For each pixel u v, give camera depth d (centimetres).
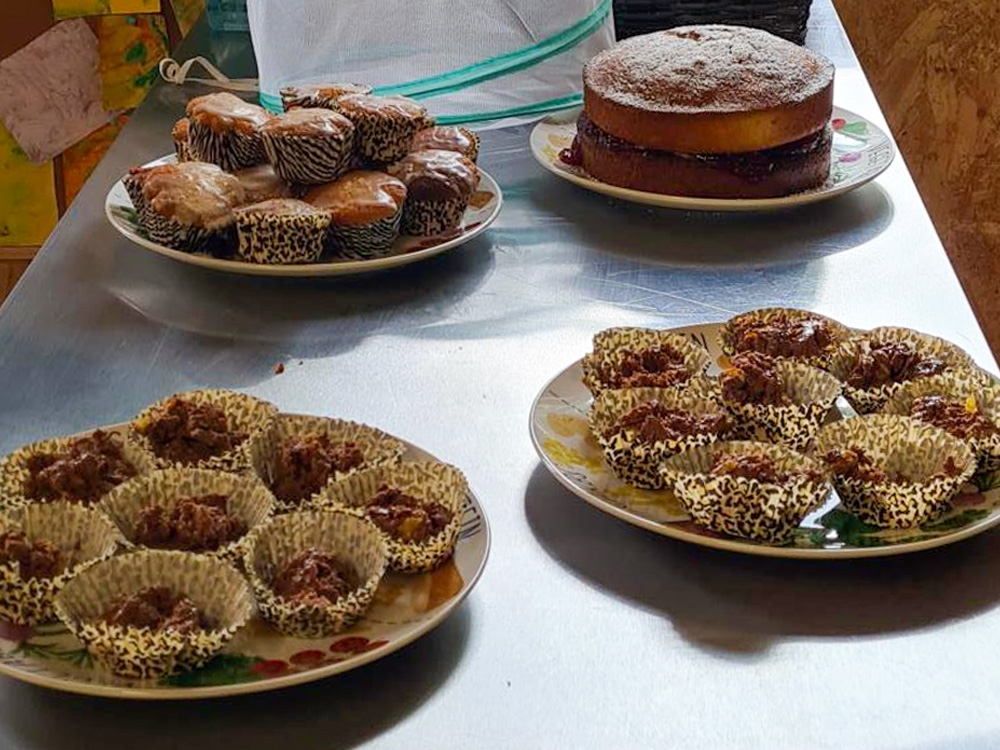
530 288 112
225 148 117
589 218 125
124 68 205
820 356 95
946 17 249
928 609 74
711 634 72
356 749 63
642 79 127
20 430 89
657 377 91
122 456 82
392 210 111
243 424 85
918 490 78
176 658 65
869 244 121
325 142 112
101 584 69
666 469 79
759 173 124
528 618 72
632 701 67
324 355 100
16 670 65
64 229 119
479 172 123
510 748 64
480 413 92
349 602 69
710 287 112
